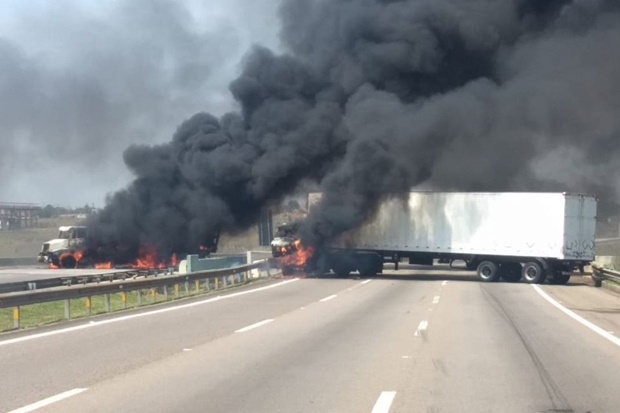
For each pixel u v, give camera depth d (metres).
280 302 26.36
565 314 22.62
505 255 39.28
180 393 10.59
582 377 11.99
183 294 30.03
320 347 15.23
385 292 31.48
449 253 41.16
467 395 10.50
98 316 21.36
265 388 10.98
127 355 14.05
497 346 15.48
